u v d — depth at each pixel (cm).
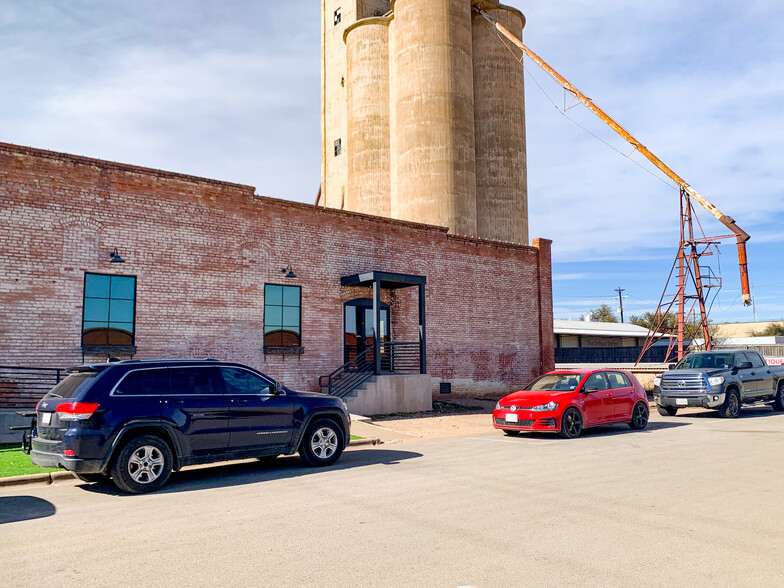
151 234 1688
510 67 3850
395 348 2264
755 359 2036
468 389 2442
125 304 1634
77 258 1562
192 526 660
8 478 933
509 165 3747
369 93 3816
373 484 875
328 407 1083
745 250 3559
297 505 752
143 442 877
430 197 3338
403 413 1997
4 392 1439
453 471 969
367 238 2180
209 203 1802
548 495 785
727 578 487
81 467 830
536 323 2730
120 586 482
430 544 579
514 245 2681
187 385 946
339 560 537
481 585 474
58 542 605
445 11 3491
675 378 1900
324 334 2030
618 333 6000
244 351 1834
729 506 722
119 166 1647
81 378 898
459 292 2458
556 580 483
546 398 1412
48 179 1537
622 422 1515
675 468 975
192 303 1744
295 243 1988
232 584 482
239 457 975
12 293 1468
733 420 1786
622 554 546
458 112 3453
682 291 3781
